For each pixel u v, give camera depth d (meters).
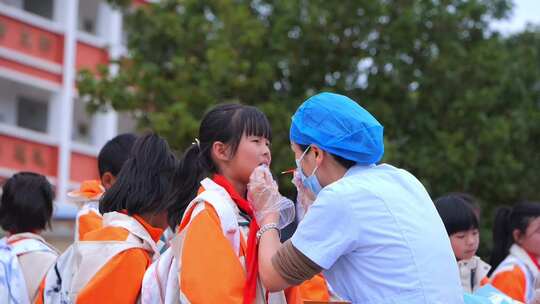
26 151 35.03
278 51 23.88
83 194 8.38
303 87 24.27
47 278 7.37
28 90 36.31
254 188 6.07
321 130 5.93
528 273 9.84
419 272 5.62
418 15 23.98
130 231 6.83
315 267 5.64
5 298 7.96
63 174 36.09
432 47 24.52
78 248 6.86
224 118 6.39
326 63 24.28
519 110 25.67
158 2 25.69
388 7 24.48
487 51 24.48
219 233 5.93
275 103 22.83
